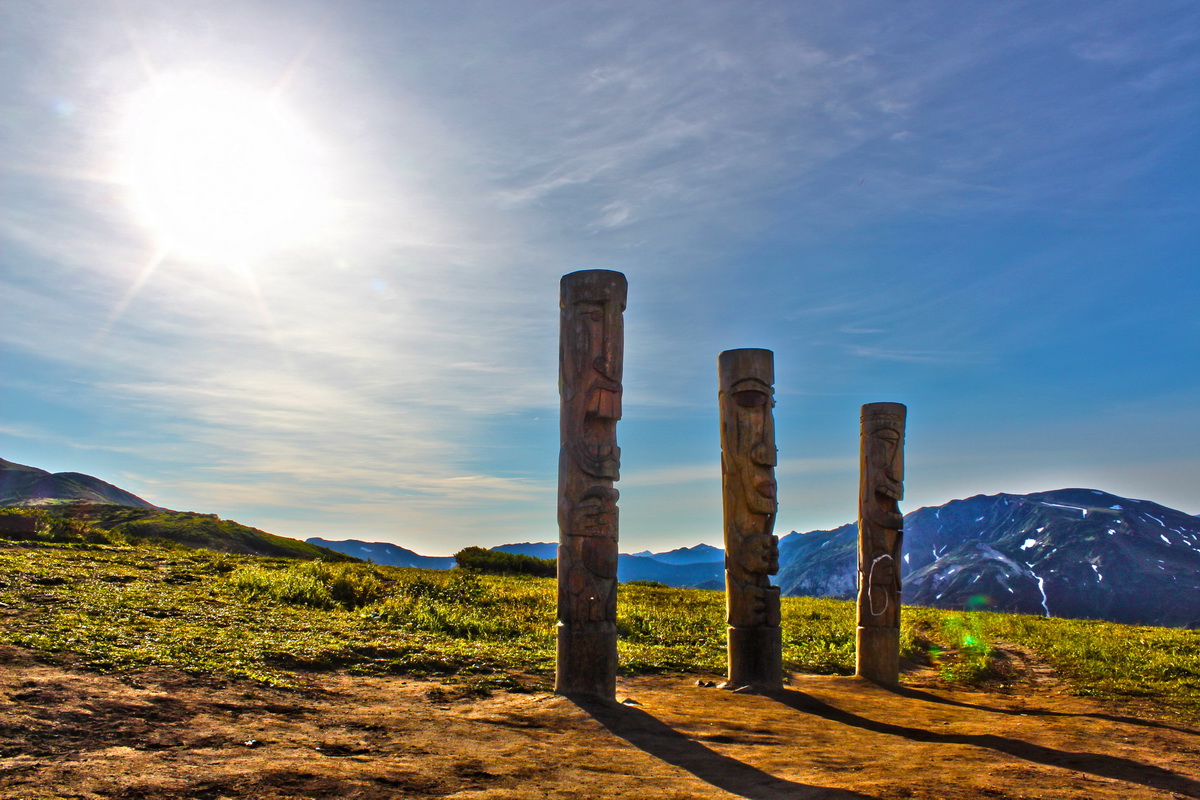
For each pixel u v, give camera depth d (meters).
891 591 16.23
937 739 10.23
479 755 7.93
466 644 14.98
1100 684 15.49
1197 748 9.89
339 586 21.30
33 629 10.80
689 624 21.42
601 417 12.12
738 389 14.94
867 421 16.89
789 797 7.08
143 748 6.89
